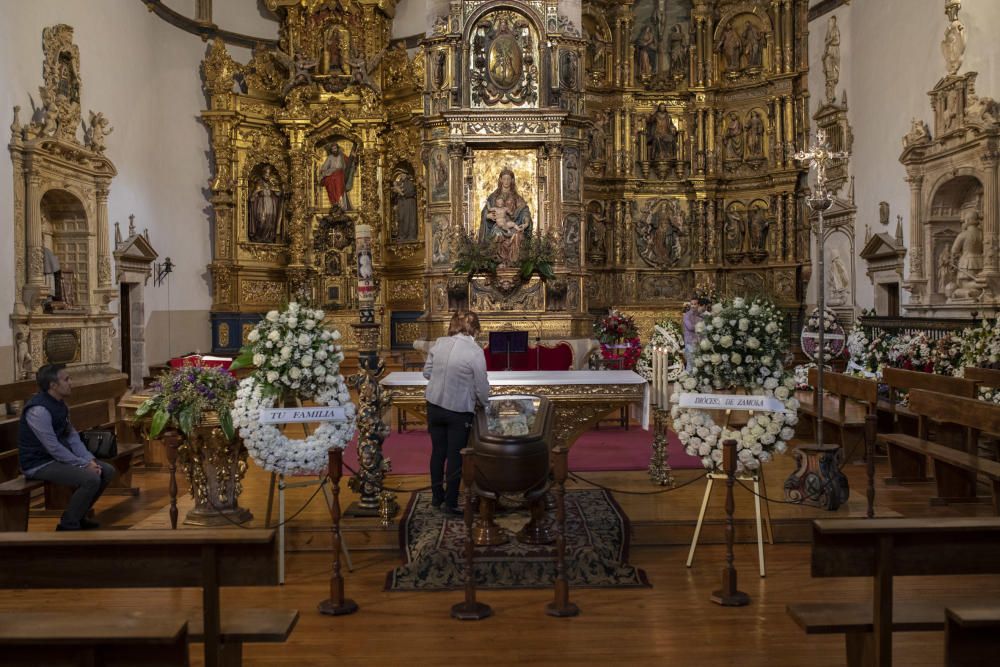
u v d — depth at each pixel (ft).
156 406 23.07
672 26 70.28
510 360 45.24
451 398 23.94
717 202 70.18
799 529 23.57
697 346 22.82
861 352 45.91
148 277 61.26
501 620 18.28
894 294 53.36
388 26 73.10
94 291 50.85
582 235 60.54
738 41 68.85
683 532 23.63
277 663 16.14
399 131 71.26
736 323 22.54
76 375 47.44
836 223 59.52
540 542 21.84
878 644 13.14
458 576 20.68
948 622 12.29
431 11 60.18
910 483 30.73
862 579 20.66
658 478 28.07
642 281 70.74
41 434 23.86
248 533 13.30
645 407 30.09
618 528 22.99
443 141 59.82
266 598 19.79
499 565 20.72
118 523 26.40
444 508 24.61
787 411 21.84
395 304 72.43
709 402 21.58
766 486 27.07
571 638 17.25
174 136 65.98
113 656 12.72
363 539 23.54
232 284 69.36
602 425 41.86
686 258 70.69
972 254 45.03
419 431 41.22
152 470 34.94
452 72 59.00
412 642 17.11
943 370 39.40
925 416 30.19
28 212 42.96
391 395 27.02
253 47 72.33
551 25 58.85
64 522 24.32
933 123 46.60
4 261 41.24
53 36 45.52
